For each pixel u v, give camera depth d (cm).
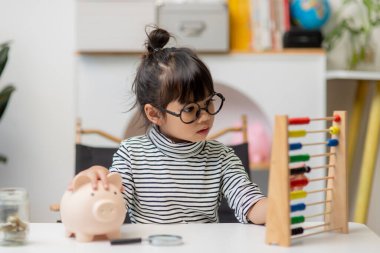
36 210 255
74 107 254
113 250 91
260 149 249
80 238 97
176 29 228
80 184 100
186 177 129
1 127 253
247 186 126
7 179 254
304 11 238
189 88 117
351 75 227
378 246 95
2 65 226
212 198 129
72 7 253
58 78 254
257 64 234
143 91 127
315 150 233
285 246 94
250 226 111
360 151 259
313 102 235
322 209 232
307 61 235
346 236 102
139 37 226
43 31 252
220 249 92
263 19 235
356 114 246
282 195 94
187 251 90
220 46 229
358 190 240
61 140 255
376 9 245
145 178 129
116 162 129
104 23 225
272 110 235
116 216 97
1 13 251
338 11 254
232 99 255
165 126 125
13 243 94
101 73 231
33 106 254
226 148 137
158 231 106
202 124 119
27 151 254
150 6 226
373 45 247
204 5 229
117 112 232
